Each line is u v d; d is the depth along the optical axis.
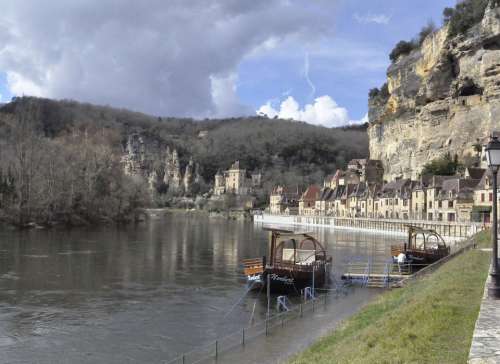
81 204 131.62
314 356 20.08
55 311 35.78
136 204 160.88
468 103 141.38
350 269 56.44
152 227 139.62
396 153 177.12
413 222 122.94
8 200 116.75
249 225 177.12
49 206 121.31
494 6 129.62
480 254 41.16
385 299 32.50
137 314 35.25
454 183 124.62
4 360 25.67
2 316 34.19
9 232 100.12
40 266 56.09
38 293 41.91
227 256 70.62
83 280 48.31
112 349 27.39
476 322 16.48
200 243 91.94
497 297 20.28
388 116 186.50
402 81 172.88
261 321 32.94
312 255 52.25
